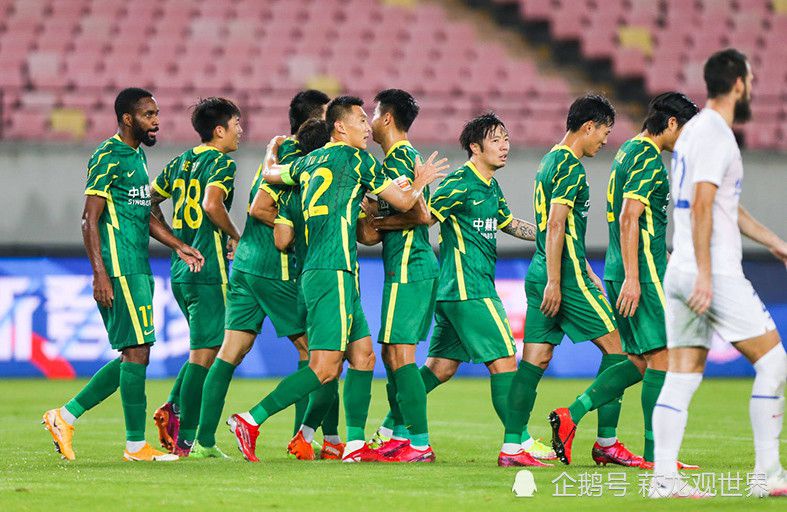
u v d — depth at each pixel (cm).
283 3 7400
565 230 2431
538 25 7475
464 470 2302
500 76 7106
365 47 7169
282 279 2575
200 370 2653
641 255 2395
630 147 2411
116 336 2498
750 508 1786
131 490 1980
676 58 7206
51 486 2031
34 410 3888
